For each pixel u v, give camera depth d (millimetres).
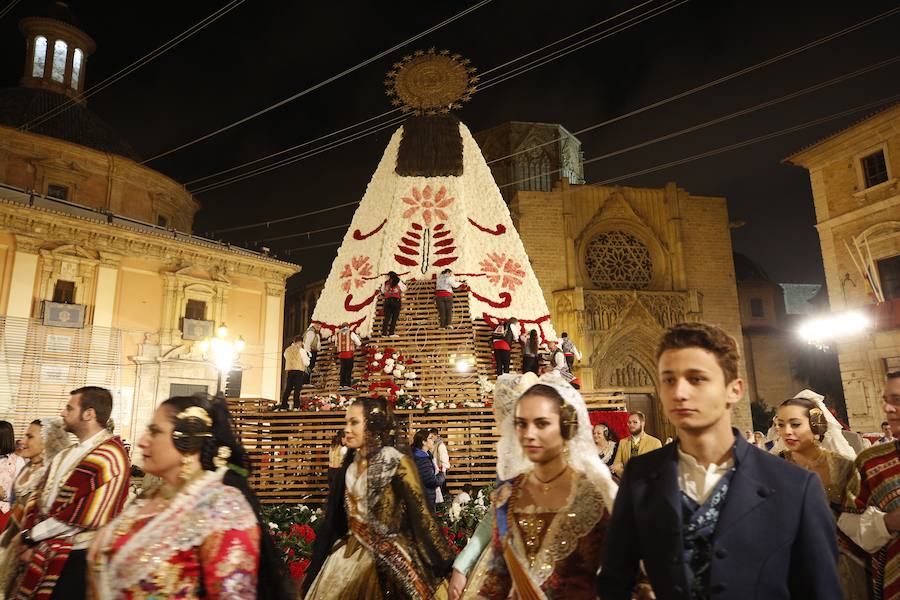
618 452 8445
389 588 3883
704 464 2320
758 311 43656
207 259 30344
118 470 3979
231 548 2395
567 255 34844
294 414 10992
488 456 10922
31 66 37969
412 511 3898
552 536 2752
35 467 4910
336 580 3975
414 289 15336
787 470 2229
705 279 36344
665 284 35969
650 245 36719
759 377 40625
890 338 23672
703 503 2248
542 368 14930
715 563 2094
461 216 16062
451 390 13508
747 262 45906
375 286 15367
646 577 2523
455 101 17375
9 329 24312
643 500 2336
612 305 34688
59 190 29938
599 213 36406
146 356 27547
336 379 14461
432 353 14203
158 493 2672
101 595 2432
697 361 2295
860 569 3861
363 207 16938
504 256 15953
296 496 10406
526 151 39438
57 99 37188
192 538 2402
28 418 23984
